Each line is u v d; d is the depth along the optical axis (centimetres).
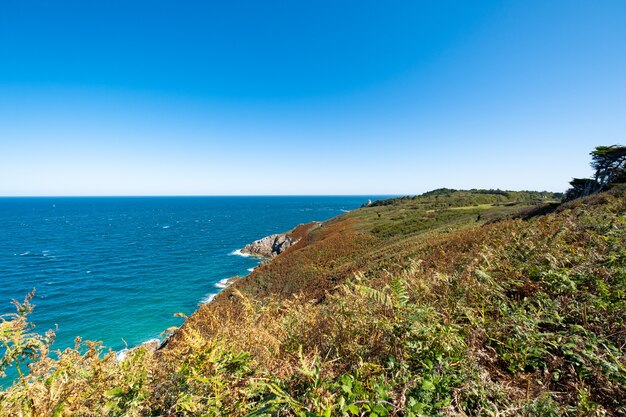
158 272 4972
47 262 5669
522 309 378
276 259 3731
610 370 258
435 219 4394
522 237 773
